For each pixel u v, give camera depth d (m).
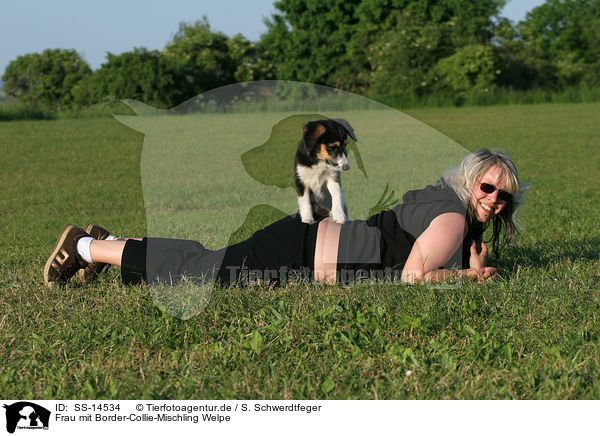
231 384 2.31
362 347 2.60
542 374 2.29
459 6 35.75
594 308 2.97
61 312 3.11
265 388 2.26
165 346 2.68
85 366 2.47
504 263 3.98
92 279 3.68
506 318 2.88
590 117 21.45
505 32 37.03
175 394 2.27
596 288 3.31
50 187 9.62
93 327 2.88
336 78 33.38
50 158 13.44
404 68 30.89
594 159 11.27
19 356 2.61
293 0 34.97
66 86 41.16
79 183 10.04
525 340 2.62
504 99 30.70
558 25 47.62
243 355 2.52
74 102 35.44
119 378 2.41
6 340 2.75
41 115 24.89
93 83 24.53
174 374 2.41
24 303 3.28
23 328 2.90
